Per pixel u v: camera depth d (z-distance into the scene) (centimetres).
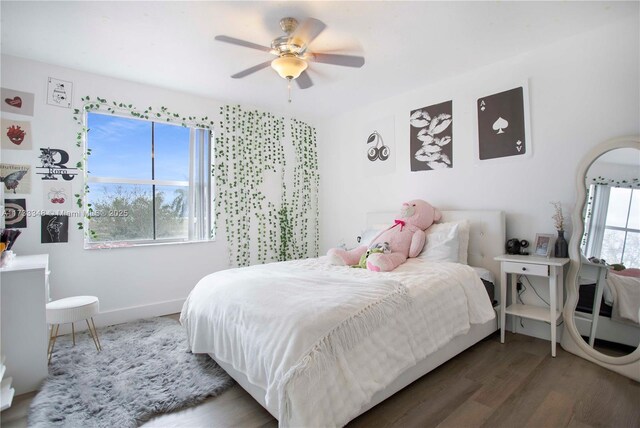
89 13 216
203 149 388
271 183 436
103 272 319
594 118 248
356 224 433
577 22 235
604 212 236
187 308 246
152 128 358
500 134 298
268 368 150
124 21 226
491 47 269
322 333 151
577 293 246
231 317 188
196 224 386
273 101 399
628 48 232
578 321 245
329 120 468
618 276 228
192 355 241
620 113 236
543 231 275
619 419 168
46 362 204
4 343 195
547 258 258
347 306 168
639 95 228
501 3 210
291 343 146
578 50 254
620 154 230
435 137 346
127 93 332
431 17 224
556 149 267
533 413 173
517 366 225
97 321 313
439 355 215
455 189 331
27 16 219
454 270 250
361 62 227
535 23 235
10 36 246
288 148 452
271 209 436
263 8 212
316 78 329
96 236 326
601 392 193
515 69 287
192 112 374
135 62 290
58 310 221
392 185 390
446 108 336
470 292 243
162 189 366
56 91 296
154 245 348
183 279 367
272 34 243
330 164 467
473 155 317
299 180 464
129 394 189
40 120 288
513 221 293
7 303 195
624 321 224
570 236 261
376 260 259
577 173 249
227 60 286
